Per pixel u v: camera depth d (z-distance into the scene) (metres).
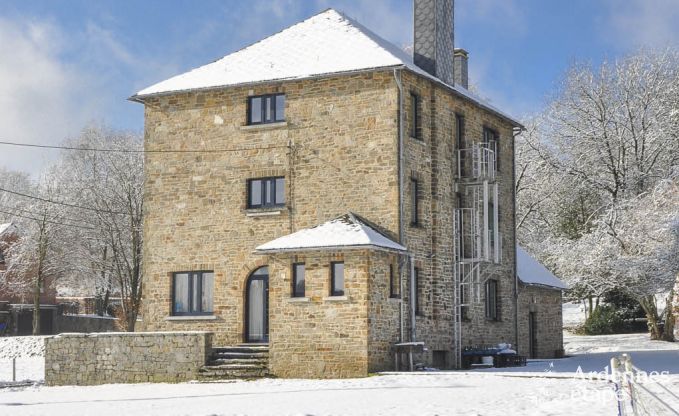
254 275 29.72
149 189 31.28
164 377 27.62
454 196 31.38
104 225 53.47
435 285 29.67
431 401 19.02
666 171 49.06
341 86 28.91
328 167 28.89
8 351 48.19
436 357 29.83
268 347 27.88
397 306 27.44
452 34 32.50
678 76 50.31
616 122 49.78
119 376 28.17
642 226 42.97
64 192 55.03
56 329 62.75
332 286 26.52
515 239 36.09
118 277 54.12
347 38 30.33
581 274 45.34
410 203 28.69
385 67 27.81
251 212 29.66
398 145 28.02
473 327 31.92
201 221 30.42
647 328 51.34
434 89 30.36
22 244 56.38
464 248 31.58
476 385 22.42
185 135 30.92
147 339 27.94
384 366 26.53
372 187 28.23
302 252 26.73
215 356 27.97
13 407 20.62
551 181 52.47
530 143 53.19
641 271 42.25
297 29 32.03
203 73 31.31
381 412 17.33
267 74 29.75
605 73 50.56
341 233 26.69
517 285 35.94
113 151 52.19
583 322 55.69
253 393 22.16
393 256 27.42
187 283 30.61
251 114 30.36
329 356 26.17
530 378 24.05
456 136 32.09
